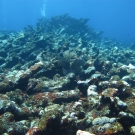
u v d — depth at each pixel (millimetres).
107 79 10359
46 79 9695
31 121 6465
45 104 7652
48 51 15023
